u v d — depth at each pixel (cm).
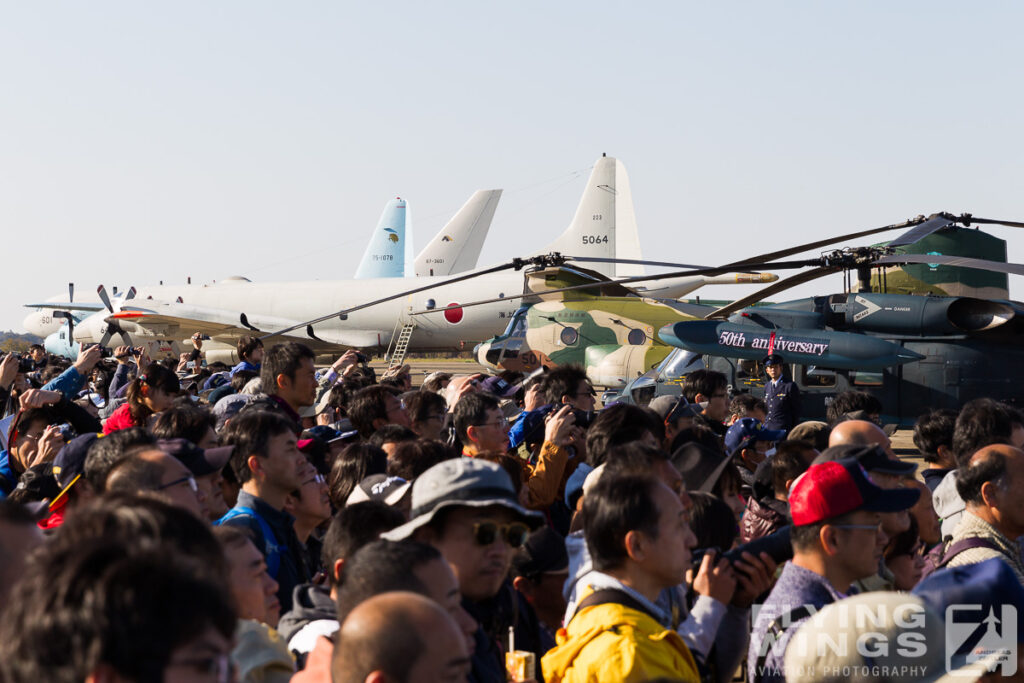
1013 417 561
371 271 6072
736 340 1465
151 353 4009
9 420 750
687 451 507
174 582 145
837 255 1337
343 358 1041
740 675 548
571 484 531
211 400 1050
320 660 255
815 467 330
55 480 564
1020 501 405
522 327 2195
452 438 760
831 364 1408
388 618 193
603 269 4169
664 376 1614
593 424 537
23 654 141
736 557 332
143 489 354
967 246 1508
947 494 521
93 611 138
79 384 775
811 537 325
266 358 695
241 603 303
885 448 504
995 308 1368
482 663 323
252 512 428
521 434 751
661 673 269
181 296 4431
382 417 672
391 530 343
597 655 274
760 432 686
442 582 261
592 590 308
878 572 403
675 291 3588
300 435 648
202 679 147
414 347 4119
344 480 498
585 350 2123
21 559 233
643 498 303
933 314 1394
